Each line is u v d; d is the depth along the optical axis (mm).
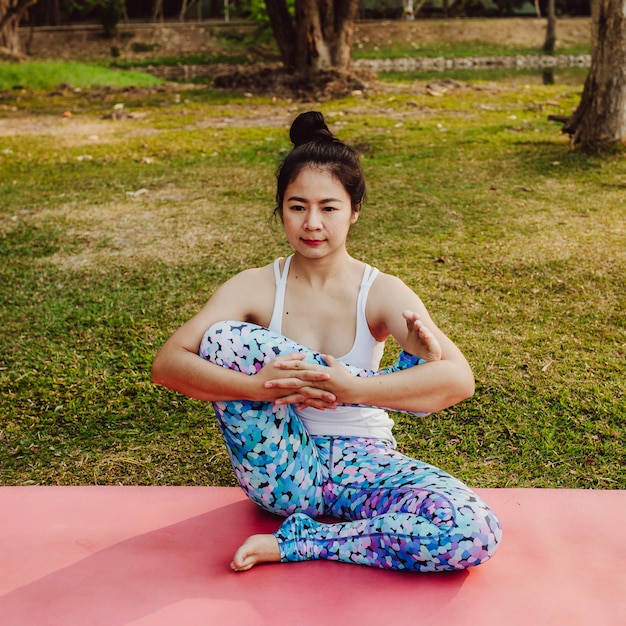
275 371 2121
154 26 25953
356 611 2002
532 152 8156
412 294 2352
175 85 16438
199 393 2205
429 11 30016
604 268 4977
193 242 5723
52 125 11305
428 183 7145
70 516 2512
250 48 24469
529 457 3086
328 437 2373
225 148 8992
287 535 2215
